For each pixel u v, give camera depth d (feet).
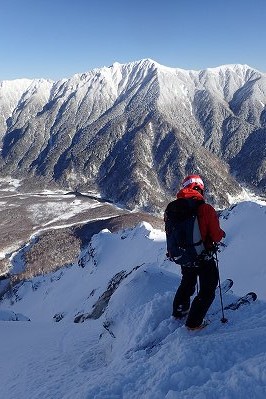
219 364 16.58
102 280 210.79
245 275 113.80
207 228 19.17
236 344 17.60
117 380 16.84
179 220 19.43
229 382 14.76
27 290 283.18
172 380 15.78
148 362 17.84
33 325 52.49
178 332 19.81
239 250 132.46
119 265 221.25
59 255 382.83
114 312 27.50
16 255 416.46
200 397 14.17
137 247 227.61
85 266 251.60
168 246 20.11
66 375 24.47
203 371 16.03
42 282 280.31
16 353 32.91
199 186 20.13
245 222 150.10
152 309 23.07
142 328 22.49
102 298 79.92
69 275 258.78
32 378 25.21
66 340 34.81
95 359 26.02
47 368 26.73
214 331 20.52
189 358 16.75
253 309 22.49
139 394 15.76
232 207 171.63
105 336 29.43
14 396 23.11
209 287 19.86
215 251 19.65
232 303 23.82
